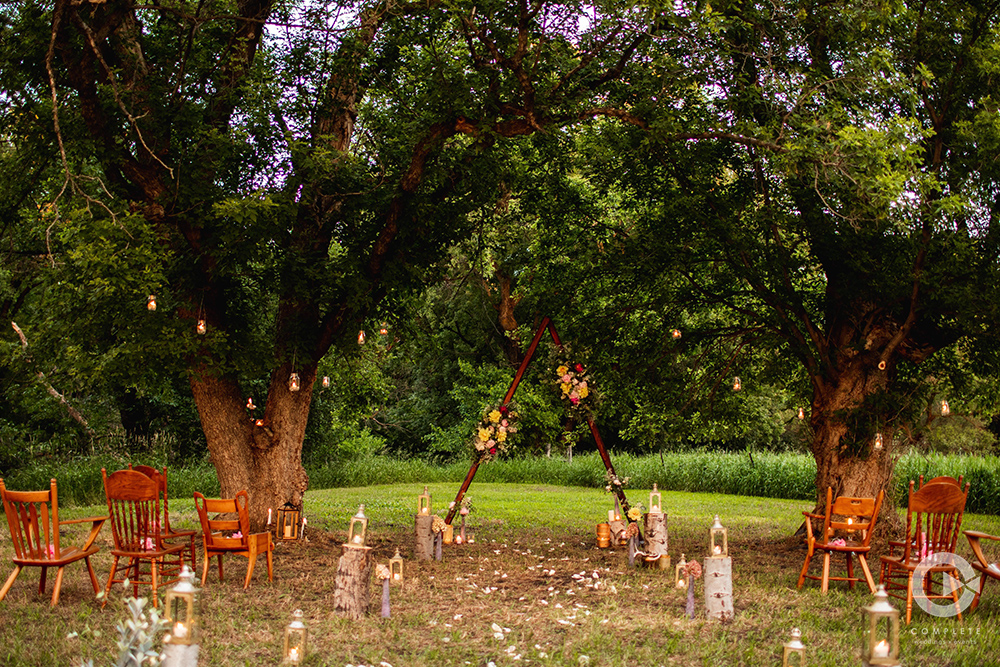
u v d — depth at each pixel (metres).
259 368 9.20
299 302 9.94
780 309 9.98
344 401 21.62
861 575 8.22
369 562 6.42
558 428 24.73
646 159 10.09
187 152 8.84
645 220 10.58
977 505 16.78
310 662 5.10
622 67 8.66
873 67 8.18
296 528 9.58
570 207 11.14
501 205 13.00
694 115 9.26
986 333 8.90
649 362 11.00
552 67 9.09
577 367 10.48
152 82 8.77
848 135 7.41
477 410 27.16
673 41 8.67
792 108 8.34
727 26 8.23
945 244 8.48
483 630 5.97
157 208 8.71
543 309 11.24
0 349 13.78
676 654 5.41
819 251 9.61
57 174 9.87
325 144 9.62
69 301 9.59
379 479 21.34
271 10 9.55
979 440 24.83
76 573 7.64
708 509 15.87
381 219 10.05
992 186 8.73
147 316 8.64
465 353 29.77
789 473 19.25
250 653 5.28
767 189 9.55
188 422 21.45
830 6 8.43
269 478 9.77
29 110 9.05
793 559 9.20
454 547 10.17
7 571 7.74
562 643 5.65
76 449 18.27
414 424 31.47
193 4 9.66
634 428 12.78
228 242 8.43
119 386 18.62
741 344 11.35
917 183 7.84
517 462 22.59
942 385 11.31
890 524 9.73
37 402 16.67
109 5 8.35
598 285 11.27
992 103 8.42
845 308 9.92
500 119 9.23
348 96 10.20
